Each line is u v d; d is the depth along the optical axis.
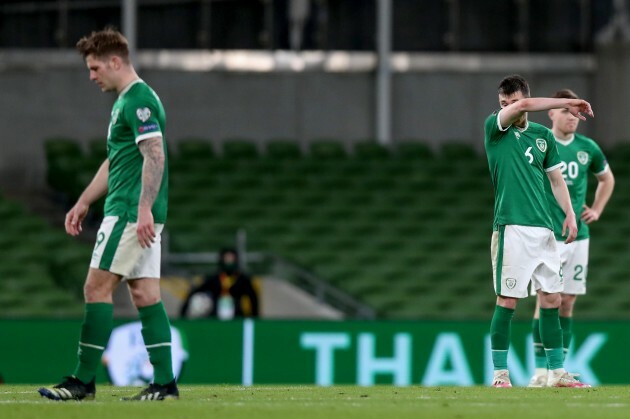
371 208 81.88
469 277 75.50
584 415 22.16
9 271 72.31
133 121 24.09
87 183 78.50
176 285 67.50
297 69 90.25
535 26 92.56
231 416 21.48
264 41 90.25
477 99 92.12
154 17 88.31
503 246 30.69
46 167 85.56
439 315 71.44
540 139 30.78
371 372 52.56
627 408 23.67
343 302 72.38
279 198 82.50
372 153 87.50
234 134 89.44
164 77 88.50
